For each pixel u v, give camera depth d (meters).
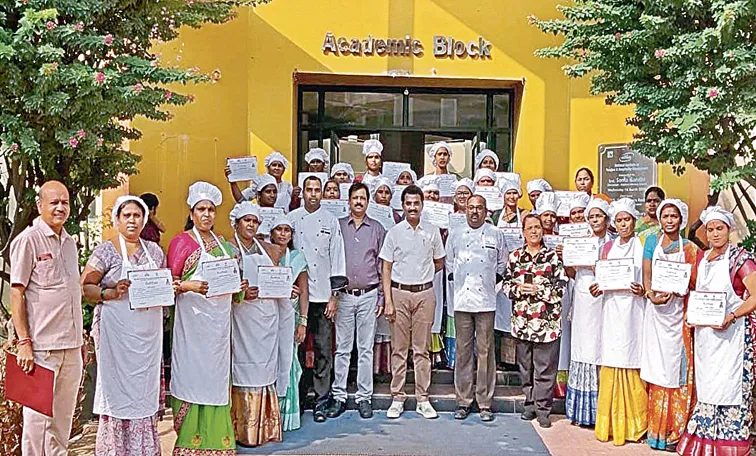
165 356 7.53
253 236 6.29
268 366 6.18
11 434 5.71
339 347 7.05
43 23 5.28
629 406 6.48
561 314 7.00
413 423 6.88
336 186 7.47
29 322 5.15
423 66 9.16
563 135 9.31
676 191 8.98
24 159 5.97
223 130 8.87
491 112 9.73
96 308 5.41
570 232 7.21
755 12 5.69
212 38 8.81
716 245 5.94
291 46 9.00
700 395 5.90
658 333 6.20
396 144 9.73
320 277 6.87
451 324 7.67
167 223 8.70
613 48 6.52
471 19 9.21
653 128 6.73
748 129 6.45
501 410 7.25
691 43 5.95
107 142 6.42
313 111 9.64
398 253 6.95
